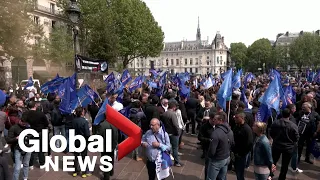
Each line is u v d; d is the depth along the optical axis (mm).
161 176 4984
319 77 18859
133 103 8328
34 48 26172
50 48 30000
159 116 7469
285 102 7746
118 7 40469
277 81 6895
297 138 5680
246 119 6738
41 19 38750
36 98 12891
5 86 23094
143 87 14703
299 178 6605
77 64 10734
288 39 110312
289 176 6734
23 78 35656
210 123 5918
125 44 40875
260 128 4910
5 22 21078
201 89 13805
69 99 8117
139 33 41688
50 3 41938
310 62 78188
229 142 4941
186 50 134750
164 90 15711
